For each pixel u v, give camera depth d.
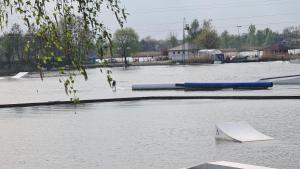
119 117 30.75
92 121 29.31
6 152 20.55
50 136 24.28
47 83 74.62
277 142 20.28
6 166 17.83
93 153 19.48
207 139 21.67
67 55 6.68
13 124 29.48
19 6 6.44
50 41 6.62
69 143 22.03
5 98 48.50
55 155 19.41
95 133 24.62
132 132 24.52
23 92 56.78
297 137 21.33
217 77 69.12
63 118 31.44
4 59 121.31
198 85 49.19
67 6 6.57
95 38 6.69
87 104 39.84
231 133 21.64
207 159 17.55
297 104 34.22
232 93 43.53
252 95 40.09
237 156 17.83
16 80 89.75
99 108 36.53
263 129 23.94
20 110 37.44
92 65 130.62
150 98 41.81
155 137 22.73
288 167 15.80
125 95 45.19
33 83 76.31
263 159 17.14
